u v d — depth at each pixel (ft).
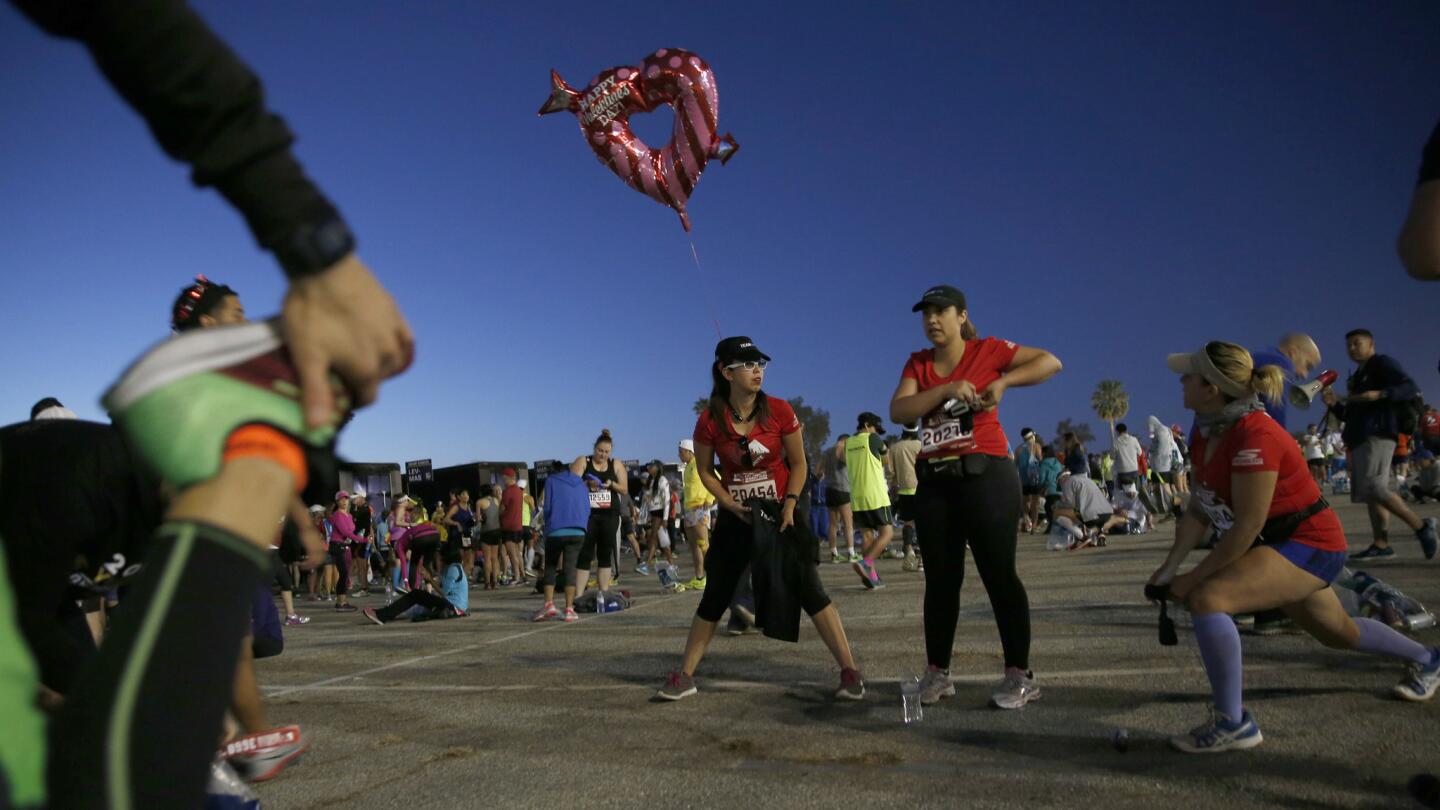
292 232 2.67
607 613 32.60
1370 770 9.84
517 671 20.12
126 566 7.09
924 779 10.55
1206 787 9.66
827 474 47.96
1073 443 63.82
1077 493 45.21
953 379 14.60
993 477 13.94
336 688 19.11
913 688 13.85
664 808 10.05
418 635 29.22
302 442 2.81
